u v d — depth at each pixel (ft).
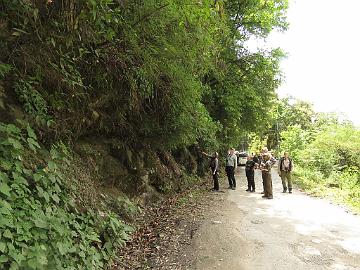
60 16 17.54
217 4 27.22
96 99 25.52
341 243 24.64
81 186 21.44
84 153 25.14
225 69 61.21
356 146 82.12
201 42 27.32
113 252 19.72
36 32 16.80
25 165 15.74
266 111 88.33
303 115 188.34
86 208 20.03
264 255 22.06
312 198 44.50
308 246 23.91
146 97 29.40
